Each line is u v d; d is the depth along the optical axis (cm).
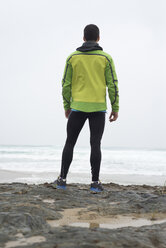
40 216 177
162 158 2466
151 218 202
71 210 225
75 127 321
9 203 217
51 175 761
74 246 121
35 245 125
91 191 321
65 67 332
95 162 320
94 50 324
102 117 323
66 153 319
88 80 319
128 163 1677
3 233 145
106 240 130
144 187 433
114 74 327
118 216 208
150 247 130
